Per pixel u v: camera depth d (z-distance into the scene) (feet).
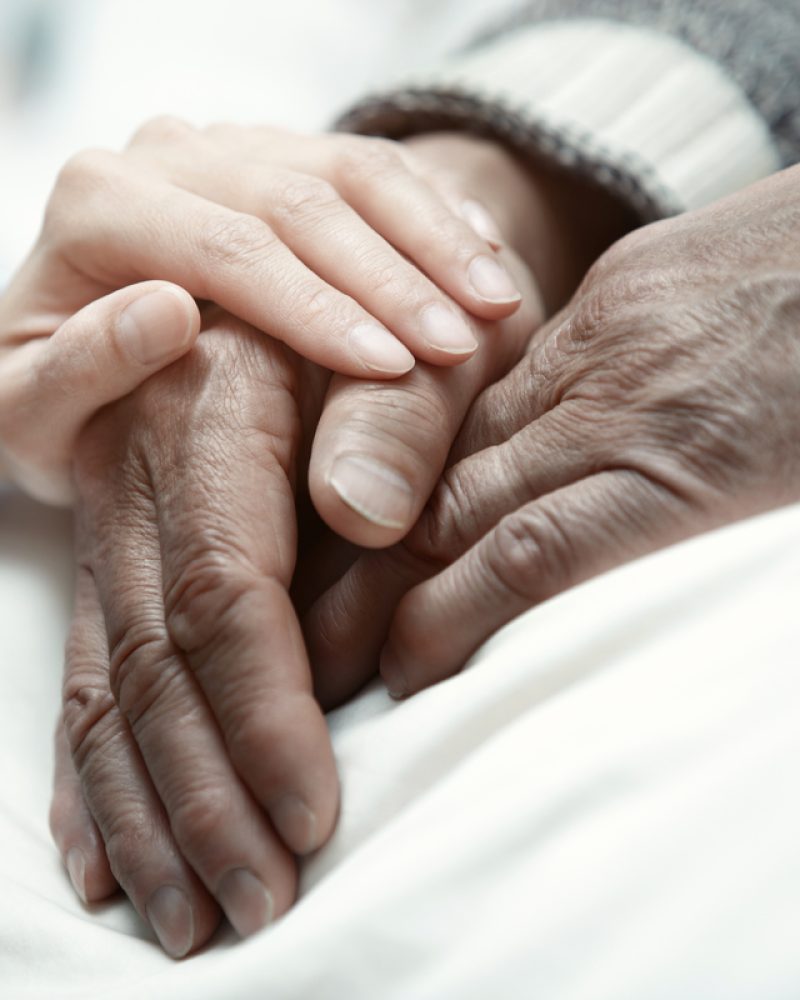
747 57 1.48
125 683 0.97
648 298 0.95
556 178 1.46
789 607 0.84
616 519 0.91
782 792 0.79
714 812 0.79
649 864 0.78
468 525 0.97
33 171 2.58
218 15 2.95
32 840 1.04
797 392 0.90
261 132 1.26
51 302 1.18
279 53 2.92
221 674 0.94
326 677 1.01
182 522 0.98
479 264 1.07
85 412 1.08
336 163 1.15
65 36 2.93
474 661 0.93
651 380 0.93
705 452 0.90
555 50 1.50
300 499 1.06
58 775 1.06
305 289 1.03
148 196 1.13
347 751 0.94
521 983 0.77
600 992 0.76
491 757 0.85
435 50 2.86
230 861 0.92
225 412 1.01
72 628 1.08
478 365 1.04
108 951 0.94
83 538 1.09
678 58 1.48
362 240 1.07
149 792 0.98
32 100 2.89
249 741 0.92
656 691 0.84
